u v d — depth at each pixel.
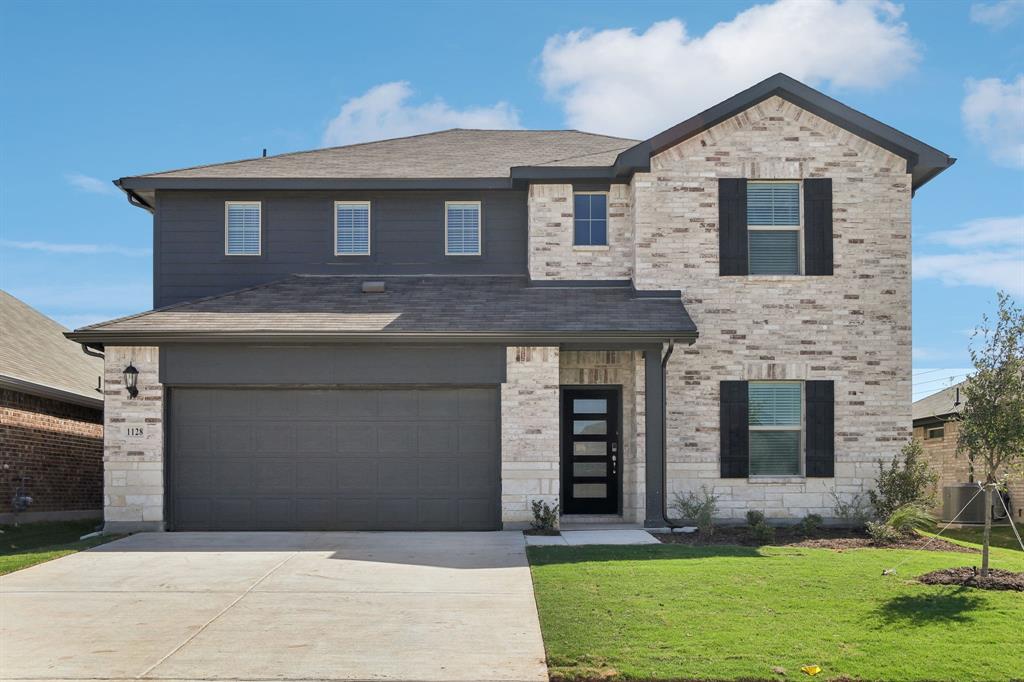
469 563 12.78
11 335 21.19
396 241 19.19
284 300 17.66
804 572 11.78
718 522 16.91
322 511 16.23
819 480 17.05
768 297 17.33
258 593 11.10
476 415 16.33
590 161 18.75
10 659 8.66
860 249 17.42
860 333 17.31
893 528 15.38
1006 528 19.12
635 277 17.45
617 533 15.58
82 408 21.97
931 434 24.36
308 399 16.34
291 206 19.19
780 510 16.98
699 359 17.19
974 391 11.49
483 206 19.27
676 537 15.30
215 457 16.28
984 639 9.11
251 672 8.31
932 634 9.24
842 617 9.77
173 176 18.88
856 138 17.56
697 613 9.88
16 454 18.61
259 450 16.28
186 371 16.09
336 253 19.17
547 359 16.14
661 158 17.52
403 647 8.99
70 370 21.97
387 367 16.12
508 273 19.12
